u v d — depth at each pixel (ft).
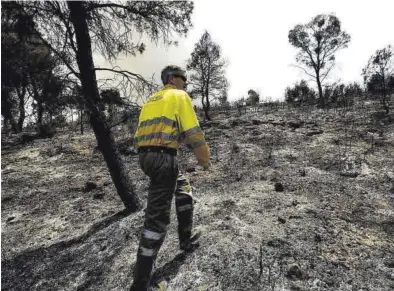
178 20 17.37
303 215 11.33
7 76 11.09
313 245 9.12
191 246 8.95
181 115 6.95
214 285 7.42
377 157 20.52
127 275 8.50
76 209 16.02
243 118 45.78
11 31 11.85
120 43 17.10
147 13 16.47
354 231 10.19
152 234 6.78
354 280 7.57
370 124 32.30
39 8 12.98
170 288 7.44
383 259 8.54
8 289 9.05
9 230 14.10
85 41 14.14
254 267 7.98
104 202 16.61
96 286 8.36
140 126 7.31
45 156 31.27
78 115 13.51
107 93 15.35
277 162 20.61
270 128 33.73
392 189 14.82
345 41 79.25
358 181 16.33
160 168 6.78
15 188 21.30
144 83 15.65
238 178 17.34
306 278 7.61
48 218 15.23
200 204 12.84
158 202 6.89
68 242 11.76
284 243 9.15
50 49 12.64
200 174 19.13
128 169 22.29
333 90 68.85
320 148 23.90
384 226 10.71
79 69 14.23
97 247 10.70
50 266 10.00
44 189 20.56
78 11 13.78
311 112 47.34
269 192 14.21
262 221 10.80
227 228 10.02
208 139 31.19
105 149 14.21
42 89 11.98
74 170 25.32
